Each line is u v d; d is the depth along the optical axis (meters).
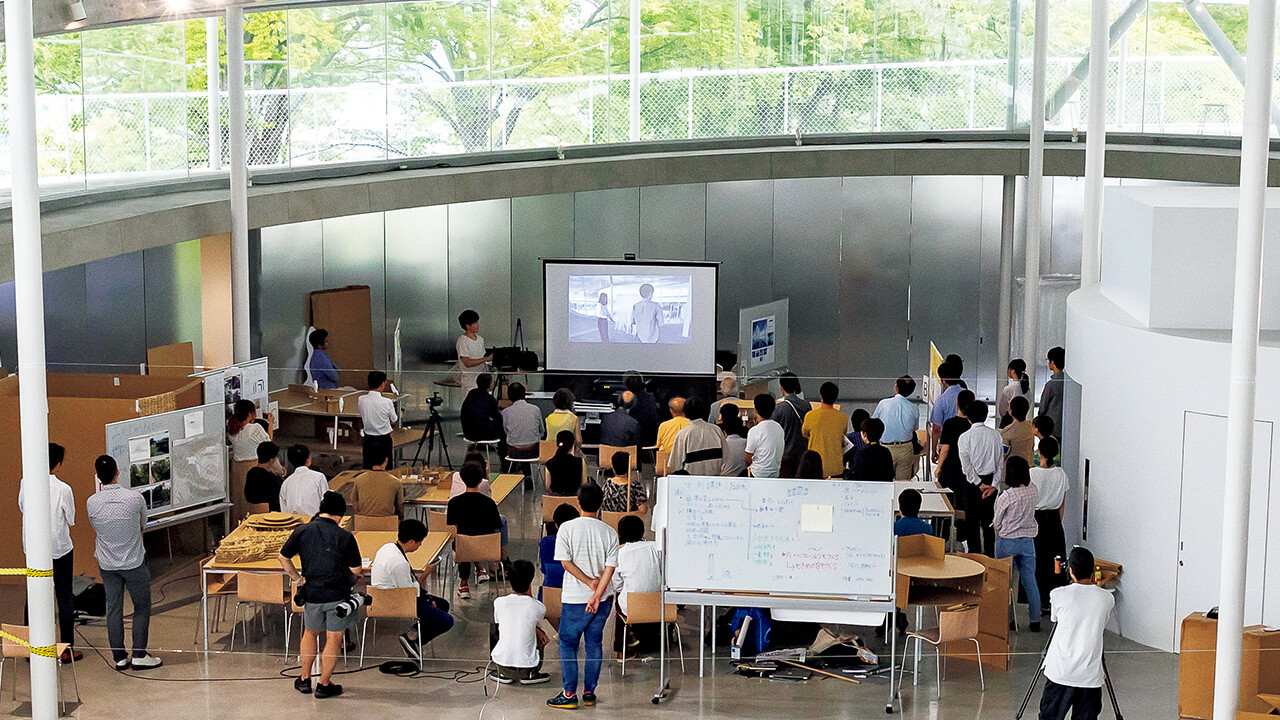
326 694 9.51
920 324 20.12
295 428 15.30
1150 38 18.59
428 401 16.06
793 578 9.86
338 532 9.53
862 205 20.00
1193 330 10.68
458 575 12.14
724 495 9.91
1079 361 11.90
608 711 9.31
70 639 10.11
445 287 19.22
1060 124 19.12
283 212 16.28
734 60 19.70
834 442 13.49
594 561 9.39
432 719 9.16
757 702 9.49
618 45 19.50
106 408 11.44
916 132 19.61
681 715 9.25
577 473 12.09
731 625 10.51
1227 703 8.36
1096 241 14.88
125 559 9.92
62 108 14.16
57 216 13.58
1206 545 10.20
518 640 9.55
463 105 18.89
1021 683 9.87
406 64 18.36
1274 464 9.69
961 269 19.92
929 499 12.06
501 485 12.88
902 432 13.60
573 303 17.59
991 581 10.18
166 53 15.87
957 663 10.29
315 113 17.67
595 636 9.43
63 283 16.14
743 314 18.19
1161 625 10.61
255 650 10.43
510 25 19.02
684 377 17.42
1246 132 7.93
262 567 10.24
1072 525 12.30
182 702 9.41
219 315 15.55
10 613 10.99
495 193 18.48
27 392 8.30
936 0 19.23
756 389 17.48
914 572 9.97
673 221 20.12
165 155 15.93
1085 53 18.91
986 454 12.12
